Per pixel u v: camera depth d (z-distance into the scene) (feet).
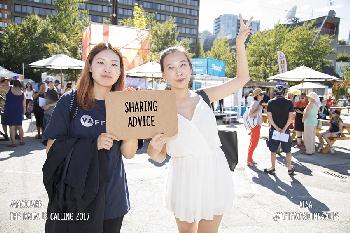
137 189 17.19
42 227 12.10
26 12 289.12
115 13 53.57
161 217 13.57
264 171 22.13
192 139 7.43
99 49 6.56
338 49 236.22
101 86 6.63
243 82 8.50
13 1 282.56
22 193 15.97
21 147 28.02
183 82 7.64
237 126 49.75
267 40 122.52
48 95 29.81
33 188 16.76
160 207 14.67
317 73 40.32
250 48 125.70
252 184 19.16
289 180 20.26
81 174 5.73
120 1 322.34
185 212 7.59
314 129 29.01
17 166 21.33
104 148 6.00
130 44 45.16
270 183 19.49
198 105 7.67
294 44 119.96
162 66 7.85
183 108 7.73
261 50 122.72
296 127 32.53
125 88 7.17
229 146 8.97
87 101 6.31
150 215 13.76
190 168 7.55
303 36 120.26
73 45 89.61
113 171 6.36
